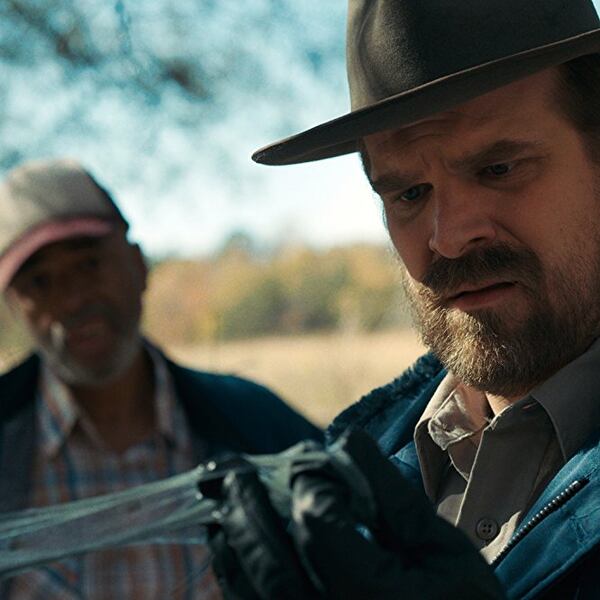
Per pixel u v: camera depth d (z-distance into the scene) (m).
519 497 1.66
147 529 1.41
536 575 1.46
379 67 1.66
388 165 1.67
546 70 1.61
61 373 3.17
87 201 3.29
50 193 3.27
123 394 3.18
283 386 15.59
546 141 1.60
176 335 18.83
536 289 1.60
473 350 1.62
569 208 1.61
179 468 3.19
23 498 3.05
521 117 1.59
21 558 1.47
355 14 1.73
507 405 1.70
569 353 1.64
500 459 1.68
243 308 29.16
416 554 1.22
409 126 1.63
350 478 1.23
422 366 1.98
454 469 1.80
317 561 1.16
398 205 1.70
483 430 1.70
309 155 1.98
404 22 1.64
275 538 1.19
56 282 3.17
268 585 1.18
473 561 1.21
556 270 1.60
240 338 28.42
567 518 1.47
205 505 1.35
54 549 1.46
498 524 1.66
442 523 1.24
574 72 1.63
